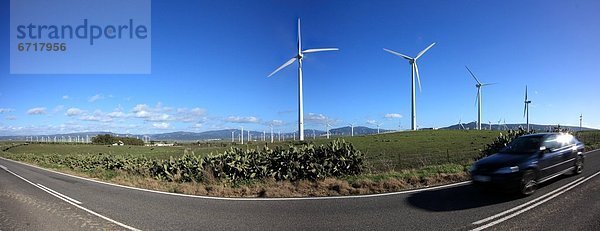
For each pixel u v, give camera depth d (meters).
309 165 15.32
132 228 8.91
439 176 13.71
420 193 11.36
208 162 18.72
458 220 8.10
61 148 95.50
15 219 10.70
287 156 15.90
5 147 117.12
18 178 25.64
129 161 27.97
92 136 146.50
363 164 16.16
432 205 9.65
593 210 8.32
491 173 10.43
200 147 71.56
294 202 11.12
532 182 10.42
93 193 15.80
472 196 10.52
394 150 35.00
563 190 10.66
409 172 14.92
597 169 14.66
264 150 17.50
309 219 8.89
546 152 11.38
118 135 137.00
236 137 119.31
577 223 7.44
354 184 13.23
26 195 15.99
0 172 32.66
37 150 92.06
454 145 38.06
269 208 10.44
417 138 49.88
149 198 13.55
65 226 9.49
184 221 9.35
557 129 26.80
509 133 22.06
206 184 16.61
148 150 72.88
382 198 10.91
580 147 13.62
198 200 12.50
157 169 21.56
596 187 10.82
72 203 13.12
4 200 14.74
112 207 11.88
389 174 14.51
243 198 12.45
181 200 12.68
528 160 10.57
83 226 9.38
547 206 8.89
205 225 8.84
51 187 19.05
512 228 7.32
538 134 12.38
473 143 39.72
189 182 17.89
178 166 20.08
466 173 14.10
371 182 13.11
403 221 8.26
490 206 9.23
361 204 10.23
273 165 16.36
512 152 11.49
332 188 13.05
